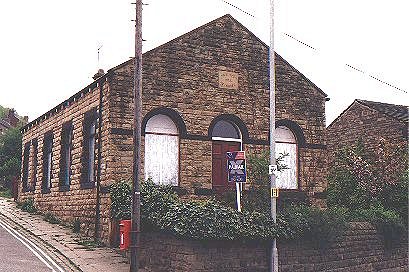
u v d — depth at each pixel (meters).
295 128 19.88
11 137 40.88
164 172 17.27
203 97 18.22
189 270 12.08
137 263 11.44
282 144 19.67
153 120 17.39
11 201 30.06
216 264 12.50
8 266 12.36
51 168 23.25
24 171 27.94
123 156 16.61
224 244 12.71
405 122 24.53
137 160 11.76
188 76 18.05
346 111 28.00
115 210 15.30
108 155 16.48
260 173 15.52
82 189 18.72
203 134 18.00
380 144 19.75
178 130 17.72
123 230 11.53
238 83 18.98
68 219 19.84
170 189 15.56
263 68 19.58
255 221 13.29
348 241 15.56
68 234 17.62
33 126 27.02
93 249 15.17
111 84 16.83
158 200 13.85
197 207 12.75
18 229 18.97
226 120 18.72
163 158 17.31
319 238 14.45
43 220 21.08
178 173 17.47
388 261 16.91
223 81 18.69
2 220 21.52
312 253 14.48
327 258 14.81
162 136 17.44
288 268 13.84
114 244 15.42
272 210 13.72
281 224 13.77
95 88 18.38
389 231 16.91
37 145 25.88
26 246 15.43
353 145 27.16
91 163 18.70
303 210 14.97
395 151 19.17
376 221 16.78
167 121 17.62
